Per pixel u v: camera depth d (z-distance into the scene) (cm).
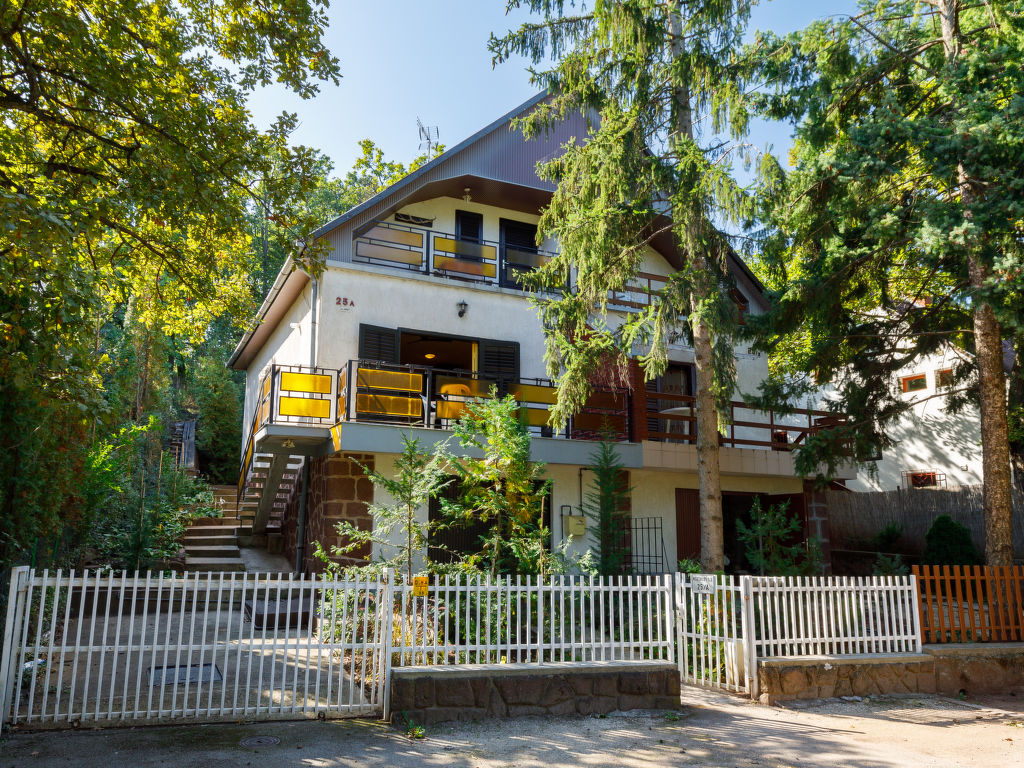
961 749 597
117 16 764
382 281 1388
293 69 842
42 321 623
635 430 1386
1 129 765
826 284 1175
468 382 1440
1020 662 862
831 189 1123
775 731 638
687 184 1033
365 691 695
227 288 1196
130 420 1728
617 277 1100
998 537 1007
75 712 603
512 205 1591
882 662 804
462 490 1113
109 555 1337
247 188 860
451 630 807
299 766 509
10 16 663
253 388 2012
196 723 598
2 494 662
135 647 595
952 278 1300
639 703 700
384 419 1244
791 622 805
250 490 1536
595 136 1081
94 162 848
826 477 1280
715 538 1079
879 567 1308
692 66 1044
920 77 1110
